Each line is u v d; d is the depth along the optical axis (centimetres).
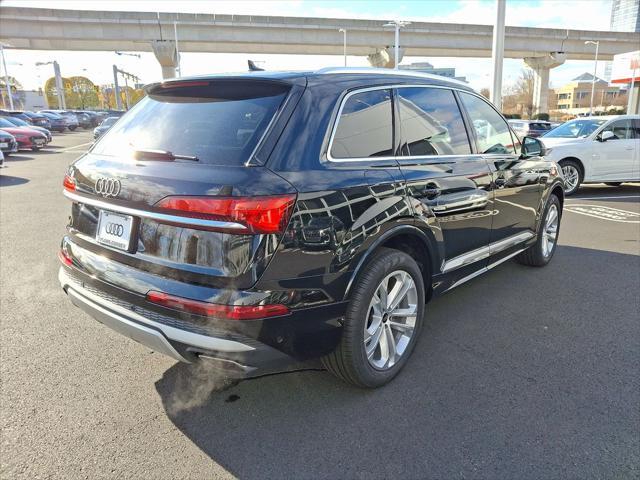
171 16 4347
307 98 261
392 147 302
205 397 292
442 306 427
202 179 229
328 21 4559
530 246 489
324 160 254
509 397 289
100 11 4288
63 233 688
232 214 219
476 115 395
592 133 1021
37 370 320
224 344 226
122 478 227
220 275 225
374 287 273
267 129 244
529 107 6469
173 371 322
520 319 398
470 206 359
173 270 237
